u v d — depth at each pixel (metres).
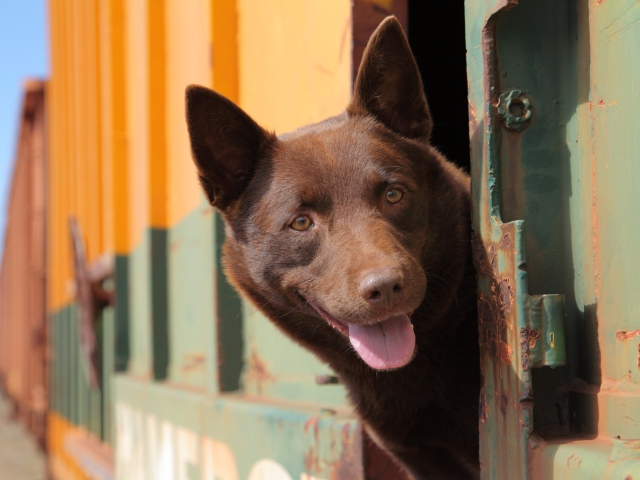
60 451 11.95
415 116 3.02
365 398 2.90
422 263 2.78
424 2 4.64
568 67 2.17
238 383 4.40
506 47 2.17
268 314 3.22
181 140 5.34
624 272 1.88
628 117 1.86
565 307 2.14
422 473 3.01
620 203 1.90
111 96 7.29
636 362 1.83
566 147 2.17
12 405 27.27
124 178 7.19
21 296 22.86
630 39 1.85
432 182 2.95
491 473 2.16
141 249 6.25
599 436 1.95
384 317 2.50
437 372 2.73
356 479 2.95
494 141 2.16
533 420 2.10
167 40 5.82
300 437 3.27
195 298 4.97
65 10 12.08
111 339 7.95
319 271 2.76
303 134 3.05
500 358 2.11
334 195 2.76
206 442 4.35
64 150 12.07
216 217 4.38
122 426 6.45
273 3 4.04
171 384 5.46
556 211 2.18
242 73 4.52
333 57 3.31
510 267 2.04
